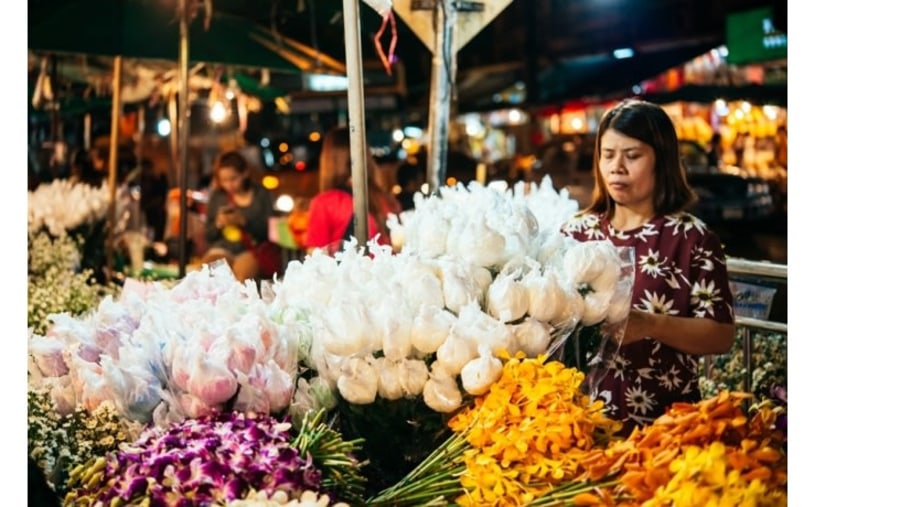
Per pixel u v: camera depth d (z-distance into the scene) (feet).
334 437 5.96
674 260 8.17
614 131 8.22
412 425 6.27
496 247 6.65
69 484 6.08
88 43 16.24
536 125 35.73
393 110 29.35
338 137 16.65
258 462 5.34
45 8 16.22
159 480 5.35
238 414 5.88
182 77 16.20
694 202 8.41
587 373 6.79
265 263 21.43
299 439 5.84
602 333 6.77
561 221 8.83
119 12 16.37
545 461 5.55
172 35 16.48
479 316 6.21
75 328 7.34
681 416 5.37
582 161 29.01
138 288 8.27
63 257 18.49
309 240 16.42
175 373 6.27
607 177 8.30
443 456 5.88
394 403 6.25
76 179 23.77
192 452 5.41
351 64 8.48
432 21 10.36
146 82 23.03
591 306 6.59
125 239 22.27
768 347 11.18
